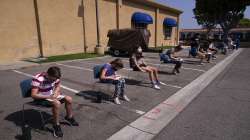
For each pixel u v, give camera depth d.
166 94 7.15
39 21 14.37
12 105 5.72
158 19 29.62
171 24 31.83
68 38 16.72
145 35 16.88
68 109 4.52
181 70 11.66
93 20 18.67
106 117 5.14
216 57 17.92
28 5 13.79
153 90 7.56
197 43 14.02
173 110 5.79
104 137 4.24
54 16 15.40
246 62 15.59
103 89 7.36
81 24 17.64
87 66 11.77
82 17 17.62
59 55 15.96
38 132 4.32
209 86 8.48
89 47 18.62
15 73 9.67
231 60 16.62
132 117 5.21
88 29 18.33
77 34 17.44
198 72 11.20
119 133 4.43
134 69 7.77
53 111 4.10
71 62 13.09
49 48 15.36
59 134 4.16
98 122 4.87
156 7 28.61
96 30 19.09
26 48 13.98
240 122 5.12
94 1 18.50
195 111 5.77
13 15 13.02
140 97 6.73
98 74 6.11
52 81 4.35
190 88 8.02
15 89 7.16
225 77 10.23
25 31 13.80
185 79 9.49
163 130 4.68
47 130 4.41
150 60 15.08
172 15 34.28
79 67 11.43
